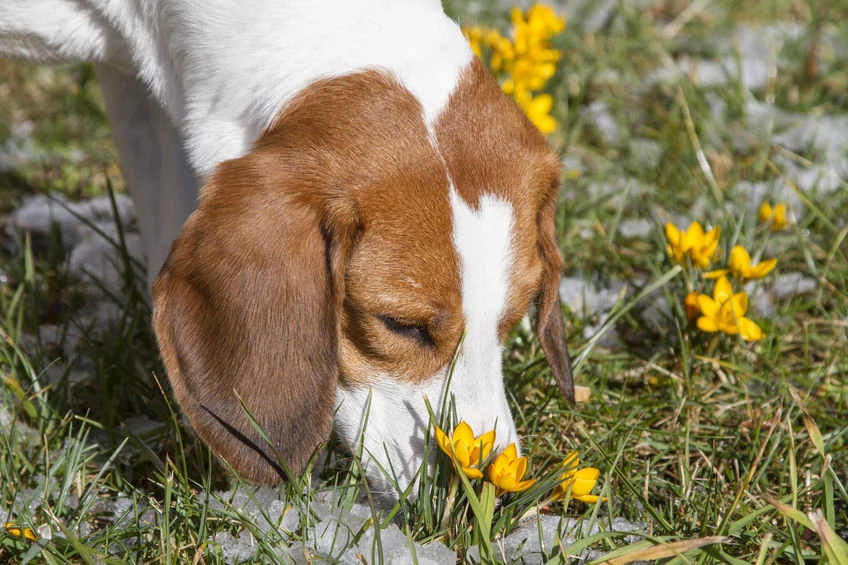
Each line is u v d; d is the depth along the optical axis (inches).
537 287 147.3
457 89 147.1
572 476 141.3
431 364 142.3
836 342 198.8
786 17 352.5
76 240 236.7
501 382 147.6
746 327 179.9
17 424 167.6
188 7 160.9
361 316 141.0
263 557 137.4
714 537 129.3
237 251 135.6
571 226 234.7
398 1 155.9
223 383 137.8
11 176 259.9
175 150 173.0
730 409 180.7
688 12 334.6
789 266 225.8
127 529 143.3
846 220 236.7
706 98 291.9
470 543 140.5
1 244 234.4
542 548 136.0
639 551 129.6
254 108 151.9
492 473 134.3
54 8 174.7
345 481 147.6
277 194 137.1
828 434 171.3
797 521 134.3
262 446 138.3
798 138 276.2
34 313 189.2
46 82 296.5
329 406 137.4
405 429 143.3
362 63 148.3
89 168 267.3
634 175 258.1
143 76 172.7
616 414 175.3
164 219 177.6
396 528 141.4
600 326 205.8
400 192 138.4
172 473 150.3
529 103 235.0
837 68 303.6
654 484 160.9
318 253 137.2
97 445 157.0
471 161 141.3
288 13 153.9
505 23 320.8
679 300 201.2
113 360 174.9
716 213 231.3
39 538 137.3
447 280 137.9
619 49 308.3
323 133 141.9
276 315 135.9
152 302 140.9
